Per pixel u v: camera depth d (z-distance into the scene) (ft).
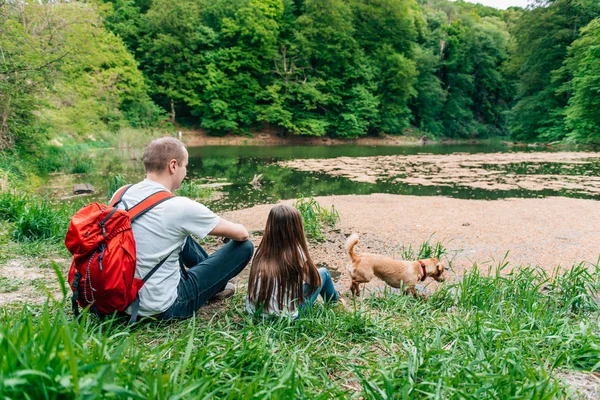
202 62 107.96
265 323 7.89
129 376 3.98
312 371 6.21
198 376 5.11
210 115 106.63
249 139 108.06
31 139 36.55
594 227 20.71
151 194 7.47
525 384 5.66
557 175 41.22
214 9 111.55
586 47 80.89
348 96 114.42
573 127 85.87
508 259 16.10
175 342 5.95
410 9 139.44
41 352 3.67
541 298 11.29
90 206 6.67
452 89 138.72
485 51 143.43
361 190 32.58
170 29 104.32
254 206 25.62
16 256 12.76
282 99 107.55
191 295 7.97
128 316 7.31
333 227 21.03
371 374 6.08
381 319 8.66
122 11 109.19
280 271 7.91
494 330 7.64
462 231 20.15
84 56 36.58
